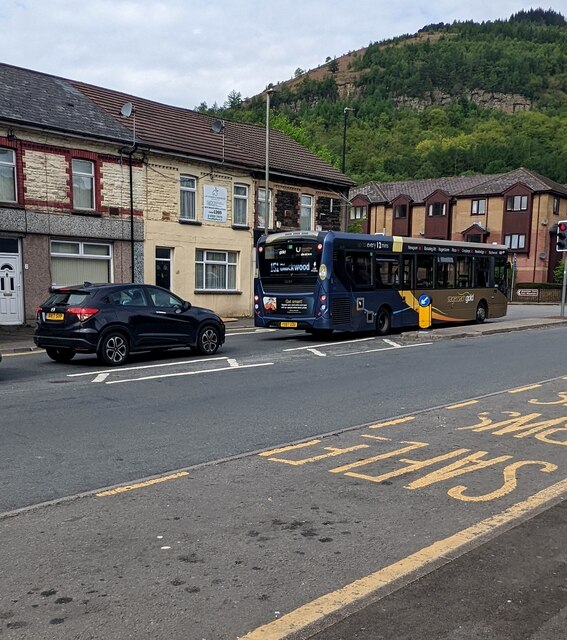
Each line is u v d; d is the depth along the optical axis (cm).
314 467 618
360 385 1099
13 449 680
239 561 407
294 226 2869
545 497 529
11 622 333
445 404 940
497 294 2520
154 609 347
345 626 327
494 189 5862
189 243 2441
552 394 1016
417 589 366
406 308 2091
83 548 426
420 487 557
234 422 815
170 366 1312
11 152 1938
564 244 2589
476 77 19062
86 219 2112
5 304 1948
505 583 373
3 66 2231
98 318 1297
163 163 2333
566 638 316
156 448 689
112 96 2528
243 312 2673
